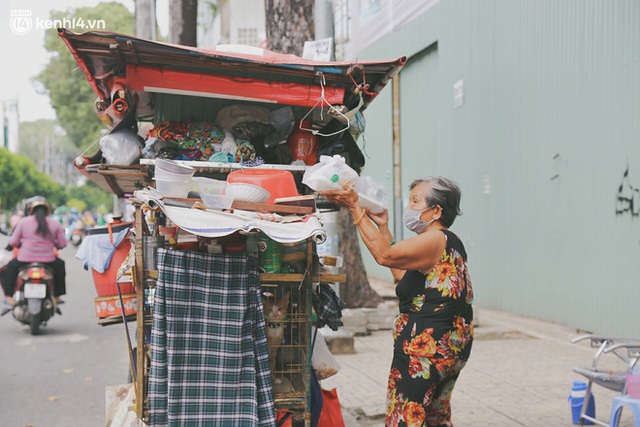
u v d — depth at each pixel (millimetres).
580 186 9203
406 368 3547
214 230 3328
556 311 9859
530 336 9180
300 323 3719
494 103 11539
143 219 3621
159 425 3381
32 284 9844
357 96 4129
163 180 3504
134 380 3912
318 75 3945
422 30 14562
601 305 8812
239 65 3854
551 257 9953
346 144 4480
